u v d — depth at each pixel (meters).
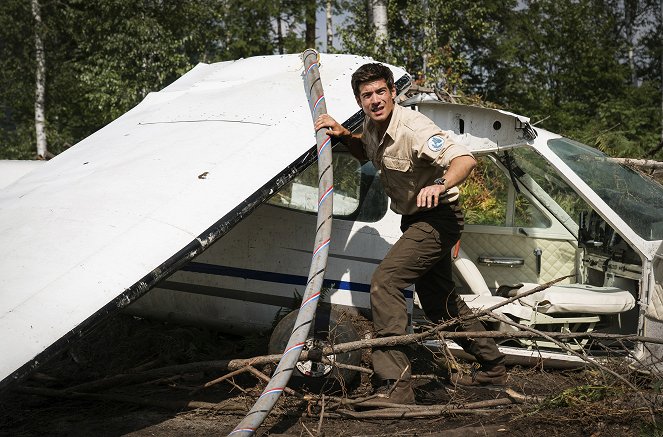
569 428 3.32
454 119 4.32
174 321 4.44
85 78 15.81
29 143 17.61
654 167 4.50
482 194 5.90
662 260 3.80
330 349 3.46
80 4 17.34
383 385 3.57
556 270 5.17
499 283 5.17
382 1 13.11
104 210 3.40
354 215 4.13
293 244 4.12
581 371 4.05
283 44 21.52
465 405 3.46
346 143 3.78
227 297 4.24
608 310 4.12
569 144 4.37
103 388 3.78
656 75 23.44
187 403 3.57
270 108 4.12
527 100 19.41
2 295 2.91
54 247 3.18
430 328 3.50
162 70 15.95
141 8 16.75
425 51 12.81
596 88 19.80
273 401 2.86
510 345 4.31
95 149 4.25
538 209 5.20
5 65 16.91
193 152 3.80
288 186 4.16
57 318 2.85
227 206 3.45
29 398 3.84
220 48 20.28
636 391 3.31
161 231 3.27
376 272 3.52
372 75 3.36
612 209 4.02
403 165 3.41
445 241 3.52
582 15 20.52
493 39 19.61
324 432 3.29
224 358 4.21
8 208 3.65
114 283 3.03
